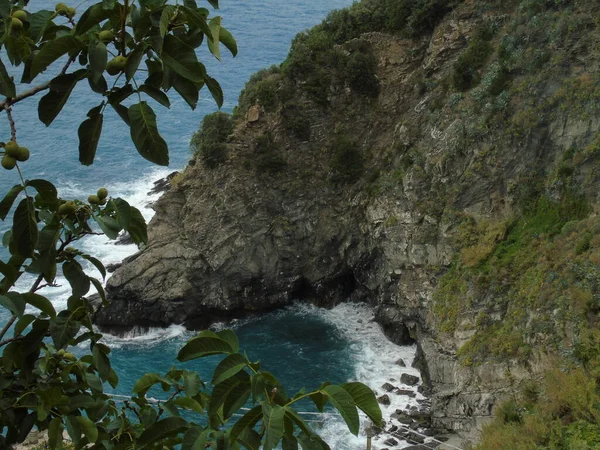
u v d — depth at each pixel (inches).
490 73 2493.8
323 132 2930.6
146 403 380.2
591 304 1836.9
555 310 1920.5
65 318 316.8
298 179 2883.9
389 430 2085.4
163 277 2778.1
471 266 2310.5
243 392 274.4
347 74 2901.1
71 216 313.0
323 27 3085.6
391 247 2620.6
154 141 271.3
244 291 2829.7
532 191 2299.5
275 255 2854.3
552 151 2300.7
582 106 2229.3
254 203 2842.0
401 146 2758.4
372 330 2721.5
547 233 2199.8
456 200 2458.2
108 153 4094.5
